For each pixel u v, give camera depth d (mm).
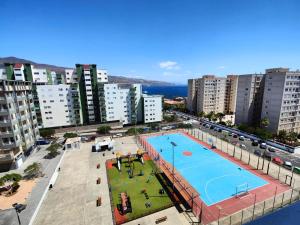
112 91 98062
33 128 64688
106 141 69438
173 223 31656
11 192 40281
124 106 102000
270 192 40156
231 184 44156
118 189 42062
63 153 63531
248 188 42031
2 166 51219
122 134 86438
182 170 51750
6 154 50250
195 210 34969
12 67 83625
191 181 45938
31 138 61812
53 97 89938
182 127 98812
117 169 51969
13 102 52469
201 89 131750
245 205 36250
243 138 77375
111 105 99188
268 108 80188
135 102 104438
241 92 94688
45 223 32219
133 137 82500
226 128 92875
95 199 38562
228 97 140125
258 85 90062
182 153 64250
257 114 94000
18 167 52688
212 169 51938
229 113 140000
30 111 63312
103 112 97875
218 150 66312
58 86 90000
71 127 93938
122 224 31578
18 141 52969
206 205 36594
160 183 44656
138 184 44156
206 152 64688
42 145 73000
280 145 65938
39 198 38375
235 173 49344
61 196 39688
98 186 43375
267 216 32844
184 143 75000
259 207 35438
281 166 51906
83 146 71188
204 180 46250
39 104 88125
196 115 134000
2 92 48625
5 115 49531
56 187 43125
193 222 31781
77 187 43062
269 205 35781
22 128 56312
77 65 94188
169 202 37156
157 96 107125
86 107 98688
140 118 109250
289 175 47125
